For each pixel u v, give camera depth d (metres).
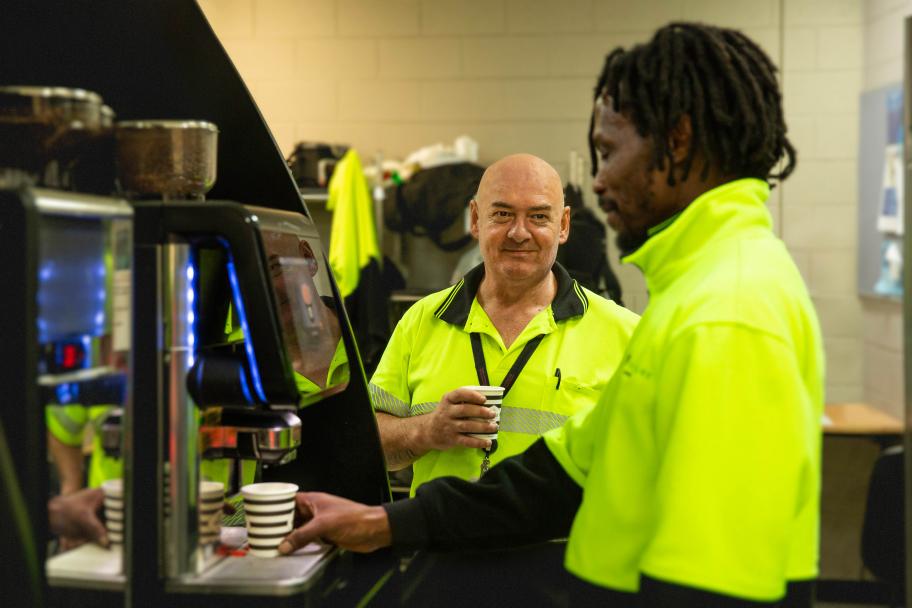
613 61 1.22
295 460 1.63
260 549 1.31
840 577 3.32
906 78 1.78
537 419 1.96
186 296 1.18
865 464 3.47
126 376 1.14
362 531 1.34
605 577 1.11
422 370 2.09
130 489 1.15
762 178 1.20
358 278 4.13
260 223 1.22
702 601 0.97
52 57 1.49
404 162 5.05
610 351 2.00
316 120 5.27
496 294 2.05
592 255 2.88
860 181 5.12
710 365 0.99
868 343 5.11
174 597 1.19
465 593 1.59
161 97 1.54
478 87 5.18
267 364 1.19
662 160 1.14
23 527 1.01
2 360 1.00
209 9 5.27
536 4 5.12
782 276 1.06
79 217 1.05
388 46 5.22
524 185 1.98
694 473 0.97
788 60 5.15
